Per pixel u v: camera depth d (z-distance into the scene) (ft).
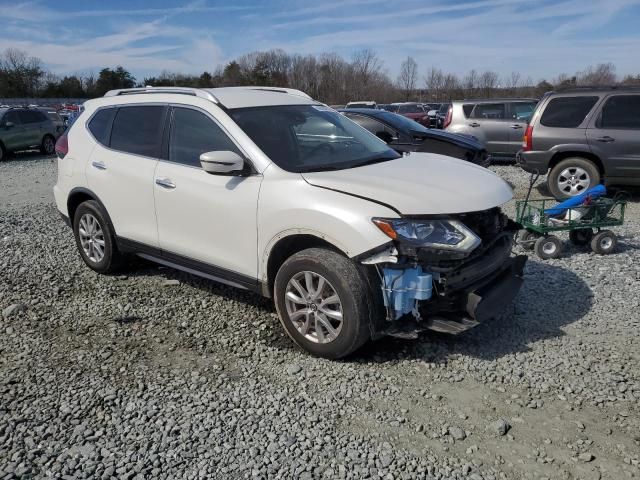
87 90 234.38
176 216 15.12
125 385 11.73
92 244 18.29
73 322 14.93
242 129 14.02
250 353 13.17
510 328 14.16
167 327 14.58
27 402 11.08
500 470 9.14
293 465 9.20
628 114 29.27
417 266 11.53
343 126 16.30
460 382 11.76
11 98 211.61
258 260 13.56
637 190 33.30
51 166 51.85
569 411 10.73
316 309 12.58
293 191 12.72
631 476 8.97
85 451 9.56
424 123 82.94
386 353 12.98
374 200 11.82
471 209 12.02
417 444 9.79
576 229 20.83
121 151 16.83
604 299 15.96
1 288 17.28
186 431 10.11
